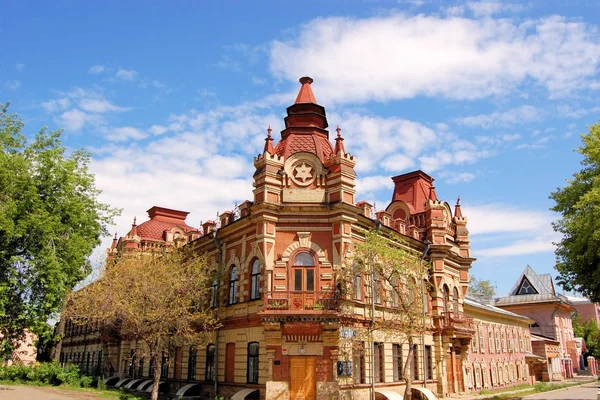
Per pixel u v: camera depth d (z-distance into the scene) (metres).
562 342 79.75
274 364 26.69
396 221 35.12
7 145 35.44
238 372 29.36
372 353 29.20
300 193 29.41
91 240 37.84
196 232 38.97
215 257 34.41
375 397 29.19
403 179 41.53
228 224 32.09
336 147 29.97
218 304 32.53
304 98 33.56
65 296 34.00
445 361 36.41
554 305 77.00
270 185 29.08
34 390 31.70
